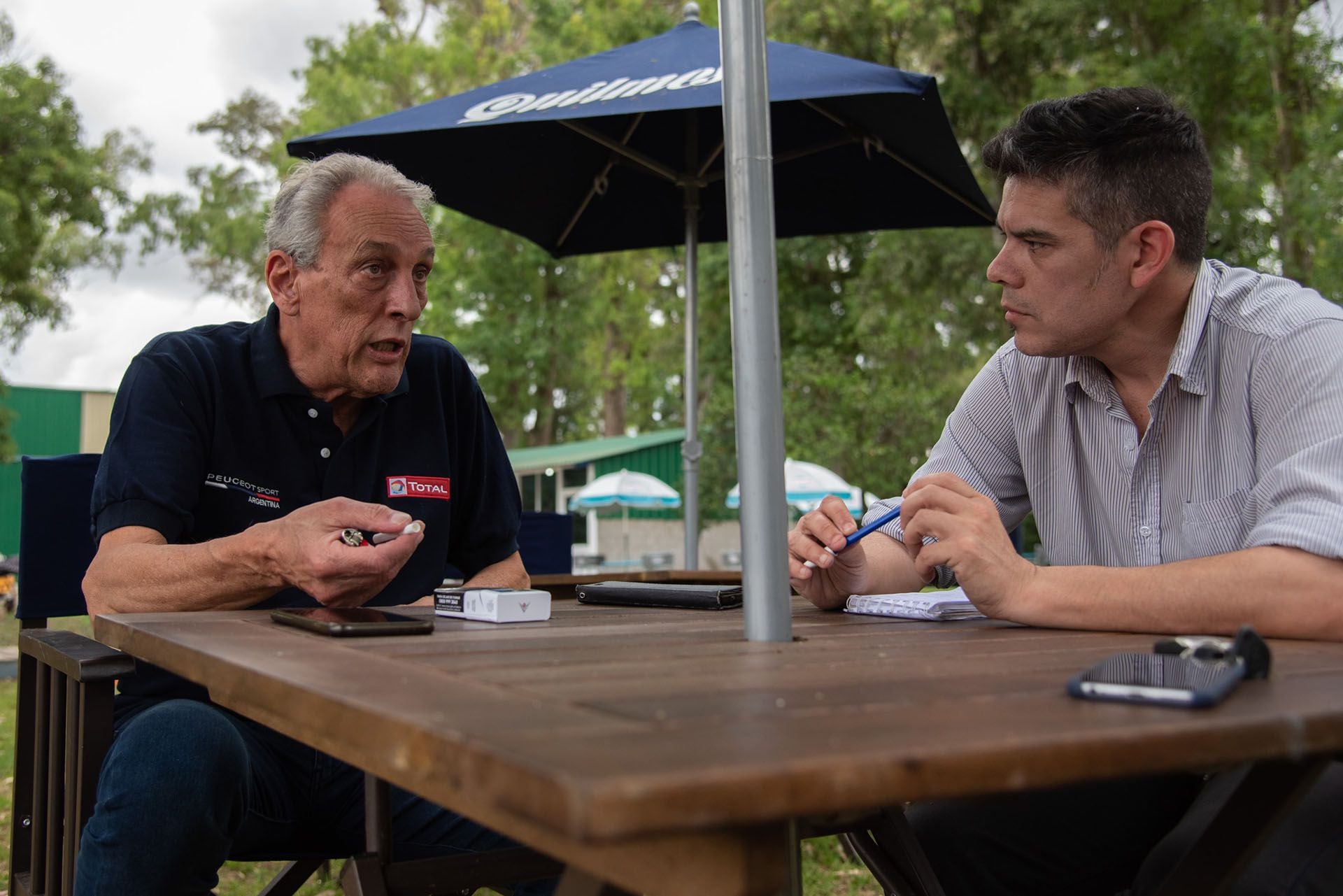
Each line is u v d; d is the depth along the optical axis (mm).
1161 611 1206
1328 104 12195
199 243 25344
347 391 1885
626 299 25016
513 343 21906
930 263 13195
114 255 15977
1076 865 1383
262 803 1567
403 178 1878
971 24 13555
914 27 13203
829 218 4262
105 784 1309
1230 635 1191
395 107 23312
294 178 1853
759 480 1103
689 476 4312
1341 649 1074
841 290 16391
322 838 1684
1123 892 1368
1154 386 1646
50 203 15430
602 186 3986
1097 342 1614
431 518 1990
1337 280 11047
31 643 1693
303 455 1881
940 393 13453
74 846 1405
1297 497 1295
